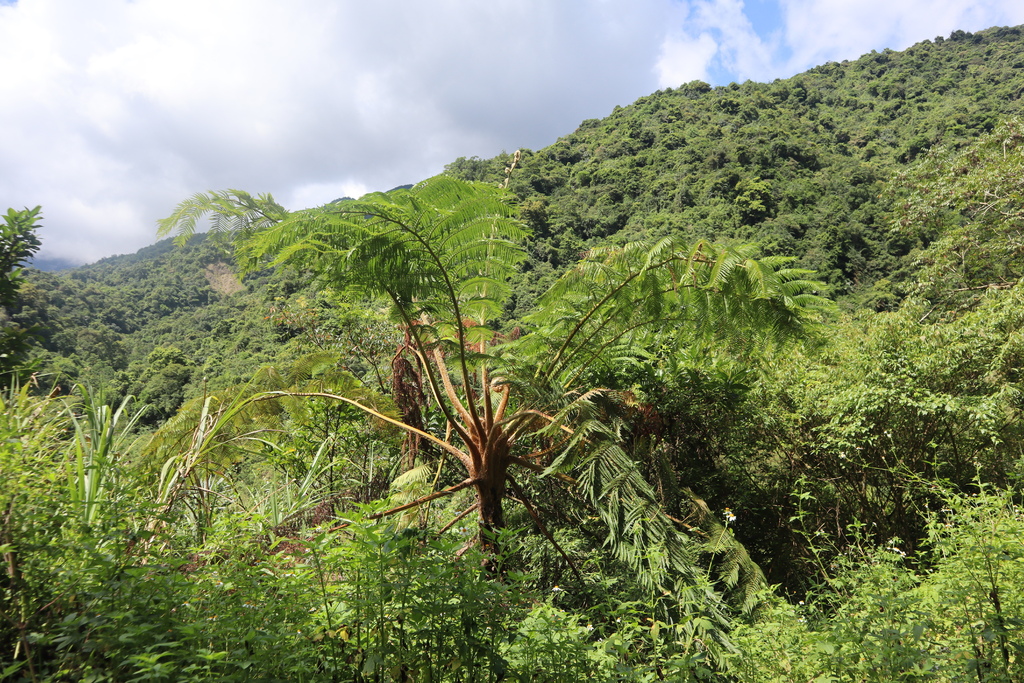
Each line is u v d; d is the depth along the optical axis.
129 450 2.96
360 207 3.77
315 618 1.96
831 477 5.52
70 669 1.72
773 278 3.98
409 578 1.86
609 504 3.70
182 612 1.87
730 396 5.21
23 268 4.45
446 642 1.93
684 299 4.40
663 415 5.21
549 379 4.37
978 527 2.78
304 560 2.22
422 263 3.85
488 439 3.94
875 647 2.29
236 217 4.43
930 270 12.48
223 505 3.34
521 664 2.11
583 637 2.44
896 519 5.33
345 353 7.44
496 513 3.95
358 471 5.21
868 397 5.13
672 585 3.62
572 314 4.71
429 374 3.96
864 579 3.39
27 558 1.79
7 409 2.45
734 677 3.07
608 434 3.79
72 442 2.54
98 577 1.85
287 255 3.78
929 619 2.48
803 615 3.45
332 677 1.88
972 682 2.12
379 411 4.78
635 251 4.41
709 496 5.28
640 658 2.89
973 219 12.68
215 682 1.57
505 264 4.43
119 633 1.68
